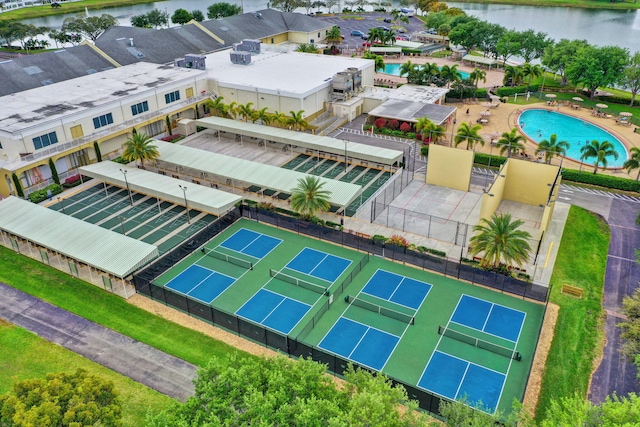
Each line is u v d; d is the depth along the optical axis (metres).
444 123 82.06
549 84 104.75
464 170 59.09
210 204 52.09
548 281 44.22
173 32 106.44
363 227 53.00
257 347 37.69
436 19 145.62
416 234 51.47
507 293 43.12
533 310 41.06
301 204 51.78
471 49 133.00
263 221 54.97
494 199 52.09
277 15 135.75
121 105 70.00
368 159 62.72
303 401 23.92
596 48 93.31
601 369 35.19
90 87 75.50
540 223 53.12
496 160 66.81
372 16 185.00
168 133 77.00
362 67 91.38
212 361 27.20
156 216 56.25
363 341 38.12
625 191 60.31
